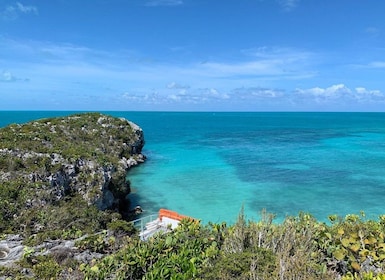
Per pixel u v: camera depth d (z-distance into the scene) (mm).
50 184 29609
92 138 56125
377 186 42375
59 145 41188
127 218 31953
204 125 180500
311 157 66188
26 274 13508
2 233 22469
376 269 9781
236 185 43500
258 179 46844
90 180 32156
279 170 53250
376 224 12781
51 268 13609
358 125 177000
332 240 11547
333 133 125750
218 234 13164
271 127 165625
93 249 16453
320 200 36562
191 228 13945
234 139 104188
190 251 11852
